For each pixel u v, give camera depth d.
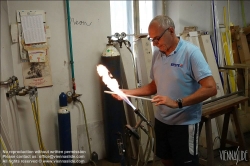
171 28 1.62
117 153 2.69
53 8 2.43
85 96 2.70
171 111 1.75
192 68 1.60
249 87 3.07
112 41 2.61
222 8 3.38
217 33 3.26
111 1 2.91
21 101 2.37
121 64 2.73
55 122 2.58
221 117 3.00
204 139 2.94
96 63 2.69
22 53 2.34
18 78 2.36
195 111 1.74
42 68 2.44
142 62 2.82
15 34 2.29
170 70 1.69
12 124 2.07
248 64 3.16
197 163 1.80
